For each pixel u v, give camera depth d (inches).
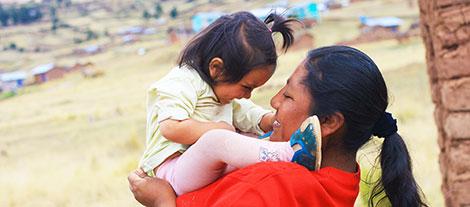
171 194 127.0
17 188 933.2
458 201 291.0
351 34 4116.6
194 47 135.0
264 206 110.4
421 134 866.8
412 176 128.2
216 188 117.6
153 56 4822.8
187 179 124.1
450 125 289.7
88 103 3267.7
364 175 136.8
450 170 292.7
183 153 129.7
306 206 113.8
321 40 3860.7
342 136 119.8
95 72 4591.5
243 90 135.6
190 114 132.4
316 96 118.4
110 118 2335.1
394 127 124.6
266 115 145.9
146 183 129.5
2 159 1610.5
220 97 136.3
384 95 120.2
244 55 131.3
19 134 2372.0
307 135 114.7
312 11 4857.3
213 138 120.3
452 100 288.5
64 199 817.5
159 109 132.4
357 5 5974.4
